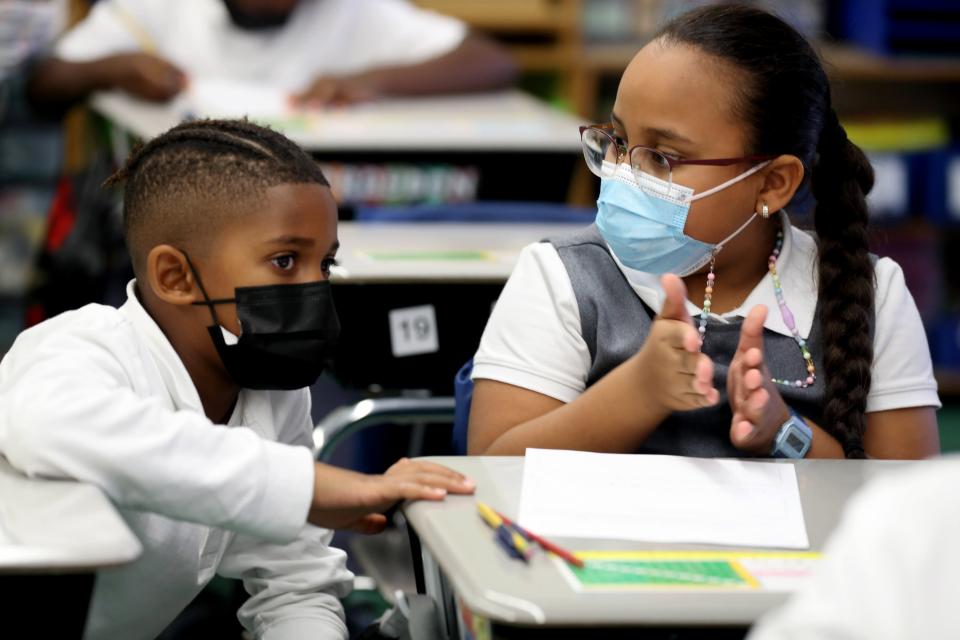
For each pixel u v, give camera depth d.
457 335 2.49
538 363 1.83
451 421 2.55
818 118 1.84
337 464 3.12
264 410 1.78
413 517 1.38
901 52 5.71
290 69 4.94
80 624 1.17
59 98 4.62
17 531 1.23
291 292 1.66
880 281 1.91
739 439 1.60
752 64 1.77
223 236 1.65
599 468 1.49
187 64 4.93
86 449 1.35
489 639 1.17
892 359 1.87
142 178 1.70
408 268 2.45
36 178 4.93
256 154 1.67
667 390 1.61
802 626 0.83
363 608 2.85
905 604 0.79
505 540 1.26
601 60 5.82
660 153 1.78
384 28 5.05
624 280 1.88
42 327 1.59
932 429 1.89
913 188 5.66
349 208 3.63
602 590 1.16
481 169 3.94
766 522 1.37
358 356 2.48
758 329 1.60
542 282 1.88
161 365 1.66
